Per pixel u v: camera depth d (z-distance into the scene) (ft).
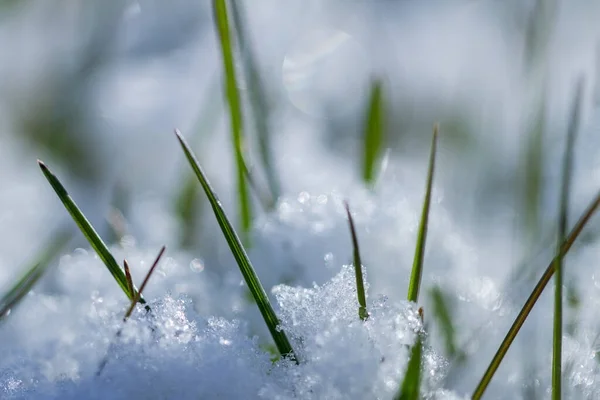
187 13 2.26
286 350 1.04
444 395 1.04
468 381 1.08
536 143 1.32
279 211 1.21
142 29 2.23
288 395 1.01
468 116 1.96
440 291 1.16
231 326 1.04
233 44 1.30
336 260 1.17
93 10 2.24
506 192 1.50
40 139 1.94
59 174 1.79
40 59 2.16
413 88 2.10
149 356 1.01
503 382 1.08
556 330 1.02
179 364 1.01
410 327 1.02
